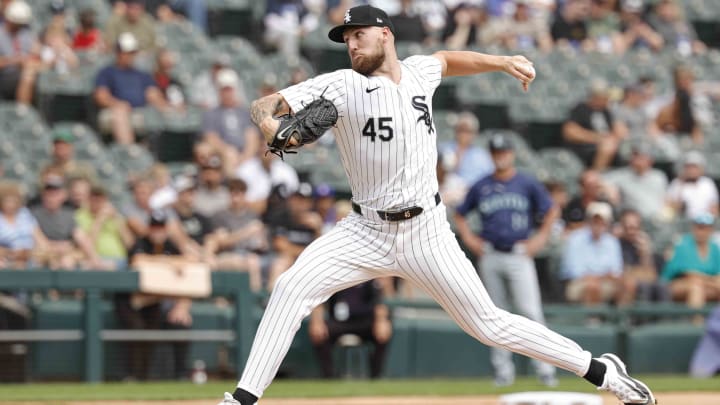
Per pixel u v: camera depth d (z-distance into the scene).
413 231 19.17
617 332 45.19
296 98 18.73
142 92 49.88
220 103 48.91
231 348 38.19
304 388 34.88
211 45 55.44
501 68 20.20
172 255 38.69
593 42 63.66
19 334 35.72
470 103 56.62
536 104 57.44
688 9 69.19
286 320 19.09
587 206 48.62
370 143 18.78
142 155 48.12
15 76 49.22
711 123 62.09
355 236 19.33
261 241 41.72
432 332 42.88
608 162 54.94
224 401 19.09
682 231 52.00
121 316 36.75
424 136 19.12
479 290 19.62
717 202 54.84
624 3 65.44
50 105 49.72
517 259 36.78
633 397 20.61
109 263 39.81
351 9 19.08
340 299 39.88
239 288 37.69
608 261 45.84
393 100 18.83
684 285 46.88
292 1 58.41
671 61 63.91
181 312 37.53
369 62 18.95
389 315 41.75
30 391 32.59
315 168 50.12
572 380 40.53
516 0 62.38
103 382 36.34
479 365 43.72
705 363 44.47
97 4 55.94
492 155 36.88
